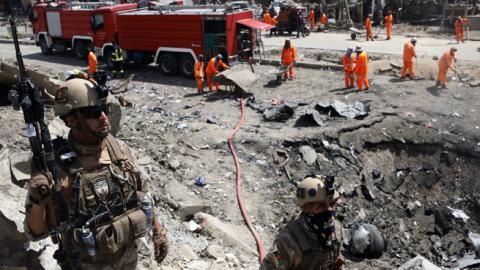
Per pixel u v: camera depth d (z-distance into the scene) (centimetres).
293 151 1368
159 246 369
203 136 1440
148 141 1368
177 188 1104
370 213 1269
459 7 3434
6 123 1212
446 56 1786
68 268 330
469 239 1209
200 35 2102
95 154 319
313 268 357
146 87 2098
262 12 3819
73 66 2569
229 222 1060
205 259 777
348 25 3612
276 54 2611
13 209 508
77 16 2570
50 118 1190
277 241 357
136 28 2286
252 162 1319
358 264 1075
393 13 3853
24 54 3023
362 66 1806
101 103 313
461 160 1416
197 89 2016
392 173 1391
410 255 1156
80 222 307
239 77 1830
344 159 1362
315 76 2139
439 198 1370
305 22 3391
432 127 1488
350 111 1555
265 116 1582
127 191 327
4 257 488
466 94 1731
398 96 1738
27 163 683
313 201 344
